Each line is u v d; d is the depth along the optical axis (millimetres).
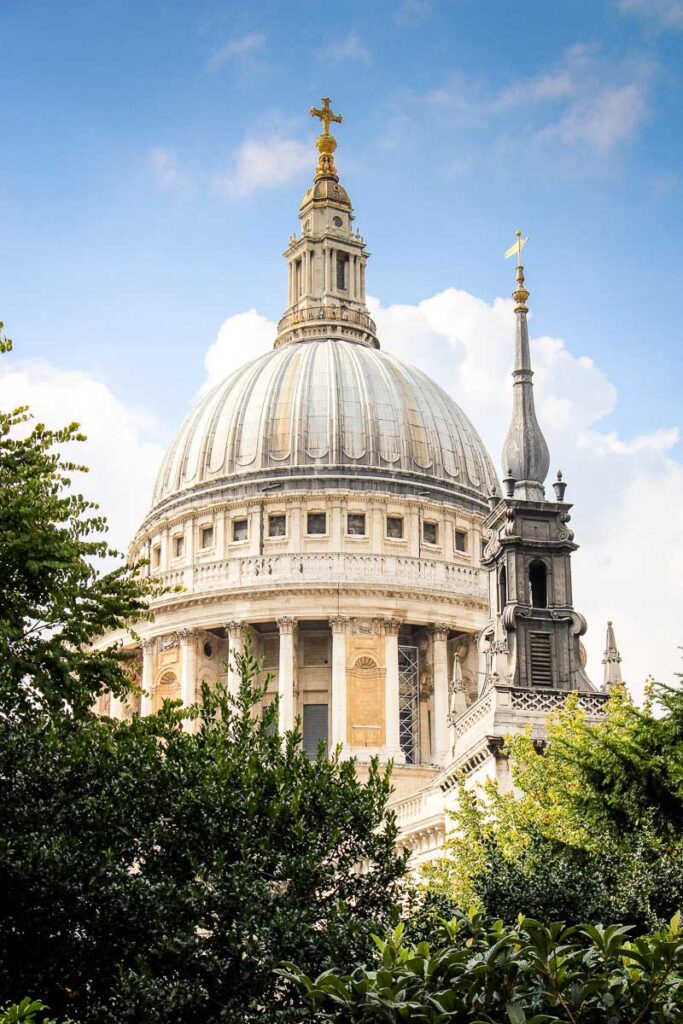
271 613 108812
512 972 26172
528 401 70062
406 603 109625
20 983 34500
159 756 37969
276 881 36250
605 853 40500
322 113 137000
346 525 112875
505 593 67125
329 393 117438
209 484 116188
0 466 44250
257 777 37156
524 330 71250
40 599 43906
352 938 33812
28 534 41906
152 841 35938
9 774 36562
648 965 26000
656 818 42375
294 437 115562
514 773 55125
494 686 63375
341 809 37438
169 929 34094
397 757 105375
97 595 44500
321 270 130250
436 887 51156
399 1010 25609
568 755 45938
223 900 34281
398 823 77188
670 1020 25781
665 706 43719
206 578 111438
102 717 42562
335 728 106125
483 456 122688
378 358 123188
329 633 111375
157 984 32656
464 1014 26125
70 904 34500
